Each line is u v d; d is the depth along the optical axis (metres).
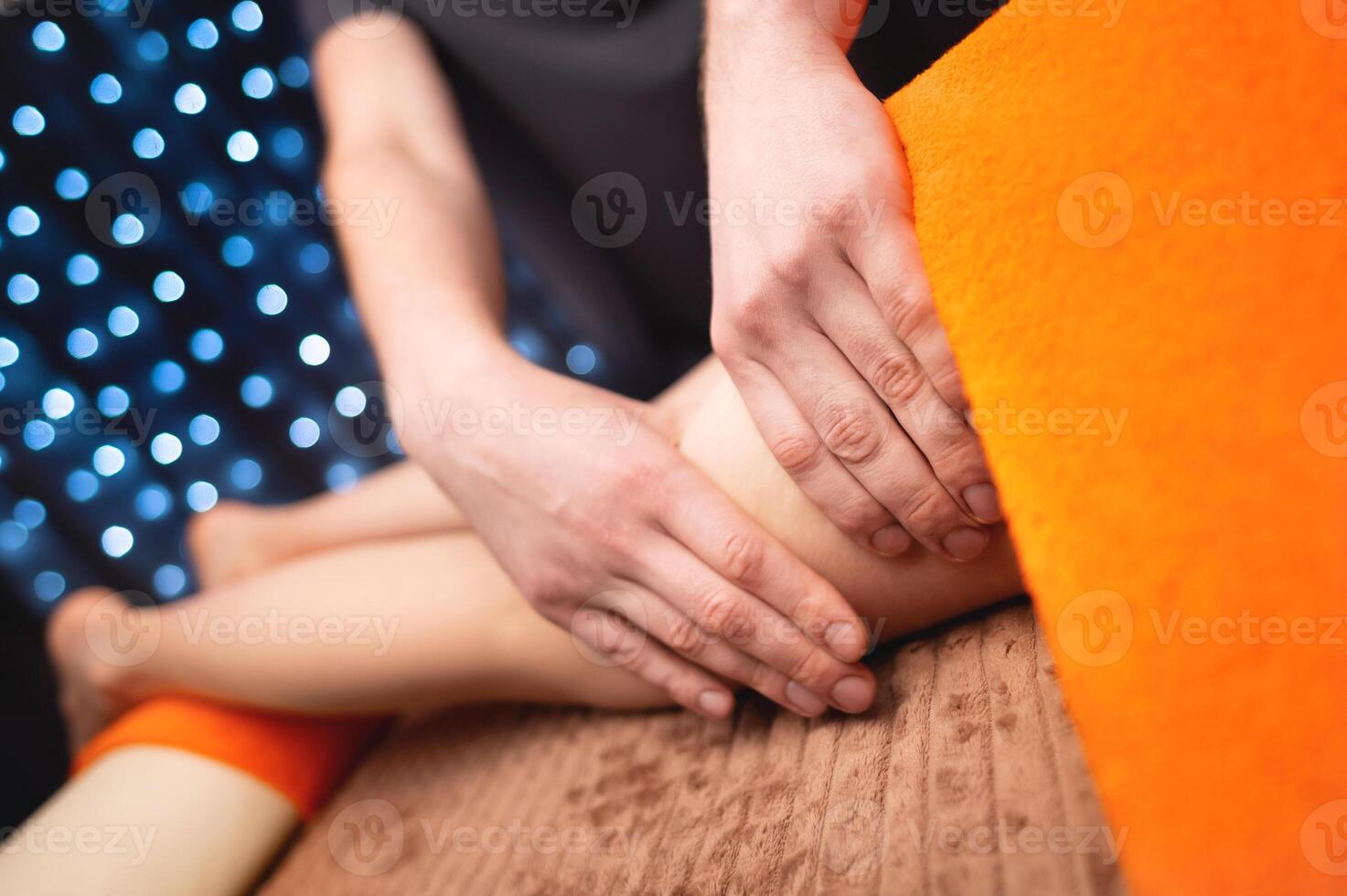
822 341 0.38
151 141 1.28
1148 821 0.24
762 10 0.43
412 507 0.87
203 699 0.68
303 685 0.64
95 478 1.34
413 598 0.62
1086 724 0.26
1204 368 0.25
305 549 0.93
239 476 1.42
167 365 1.36
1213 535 0.24
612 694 0.58
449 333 0.58
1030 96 0.32
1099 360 0.27
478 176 0.90
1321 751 0.21
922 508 0.39
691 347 1.05
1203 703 0.23
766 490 0.45
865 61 0.75
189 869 0.60
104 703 0.75
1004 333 0.30
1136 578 0.25
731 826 0.42
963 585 0.43
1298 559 0.23
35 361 1.29
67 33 1.23
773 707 0.51
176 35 1.27
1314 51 0.25
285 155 1.36
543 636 0.58
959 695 0.40
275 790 0.66
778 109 0.40
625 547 0.46
